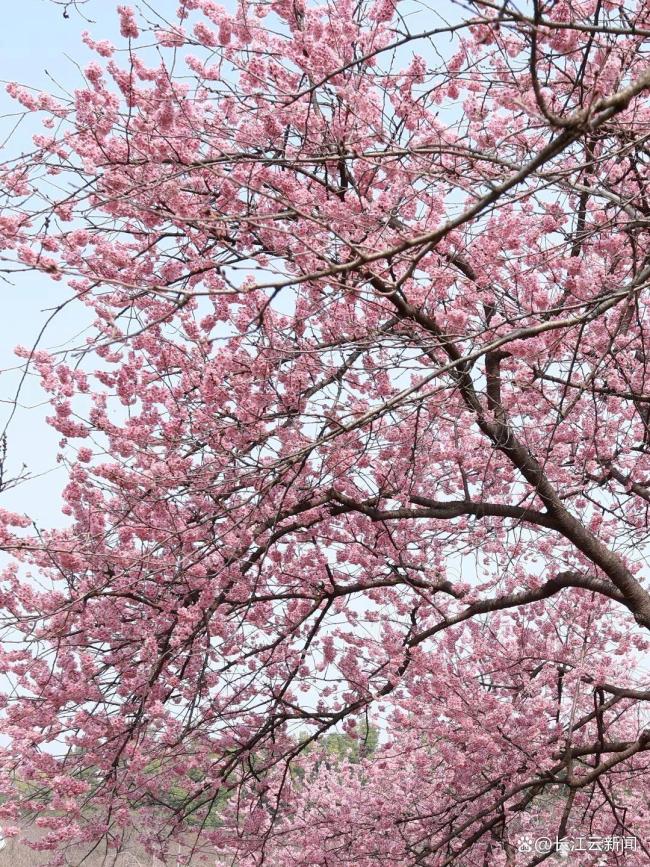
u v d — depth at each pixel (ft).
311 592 26.37
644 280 16.79
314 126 20.04
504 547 27.50
